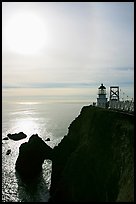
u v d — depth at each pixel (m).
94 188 40.03
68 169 45.28
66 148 57.91
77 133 60.47
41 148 73.44
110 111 49.09
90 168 42.59
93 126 50.16
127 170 33.16
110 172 37.84
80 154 46.19
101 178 39.53
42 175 67.69
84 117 61.72
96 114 52.50
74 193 41.88
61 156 57.22
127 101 51.44
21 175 67.50
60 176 50.62
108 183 36.94
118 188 33.72
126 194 29.80
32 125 191.12
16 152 92.94
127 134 38.31
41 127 178.00
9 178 64.94
